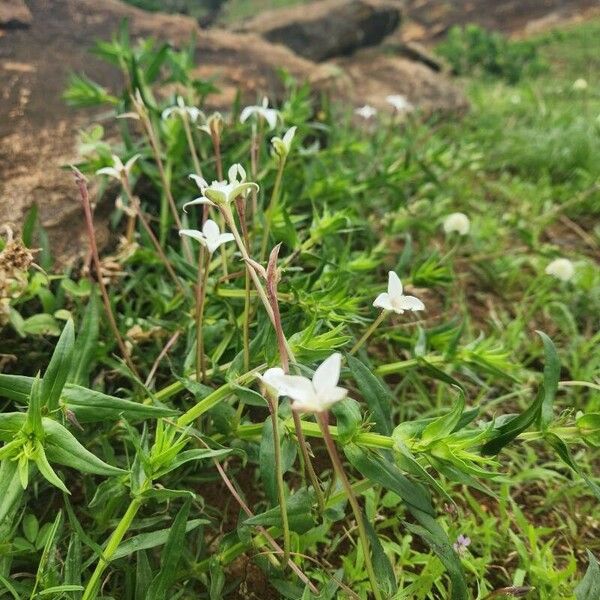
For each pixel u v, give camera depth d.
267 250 0.36
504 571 0.28
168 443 0.22
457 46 1.31
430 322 0.44
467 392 0.38
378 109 0.74
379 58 0.99
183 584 0.25
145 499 0.22
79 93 0.42
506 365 0.31
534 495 0.33
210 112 0.54
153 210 0.43
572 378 0.41
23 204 0.38
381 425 0.23
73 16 0.60
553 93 1.03
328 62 0.98
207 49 0.67
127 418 0.26
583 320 0.47
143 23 0.65
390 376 0.38
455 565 0.22
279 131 0.45
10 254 0.28
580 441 0.24
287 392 0.16
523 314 0.46
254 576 0.27
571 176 0.68
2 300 0.29
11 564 0.24
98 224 0.40
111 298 0.33
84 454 0.20
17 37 0.54
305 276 0.33
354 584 0.26
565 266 0.43
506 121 0.84
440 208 0.54
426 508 0.22
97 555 0.23
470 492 0.33
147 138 0.43
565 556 0.30
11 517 0.23
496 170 0.70
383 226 0.48
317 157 0.48
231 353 0.32
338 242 0.39
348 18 1.01
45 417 0.21
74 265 0.36
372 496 0.29
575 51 1.49
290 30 0.99
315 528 0.25
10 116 0.45
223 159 0.45
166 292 0.35
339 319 0.29
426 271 0.37
